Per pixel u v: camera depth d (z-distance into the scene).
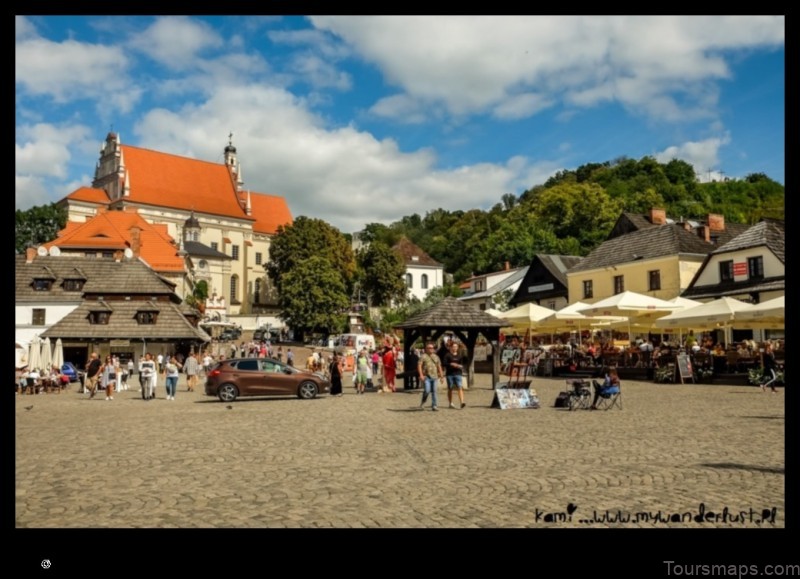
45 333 52.66
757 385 27.95
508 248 102.88
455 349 21.92
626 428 15.20
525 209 117.12
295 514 7.82
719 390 26.34
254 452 12.54
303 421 18.14
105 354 54.19
